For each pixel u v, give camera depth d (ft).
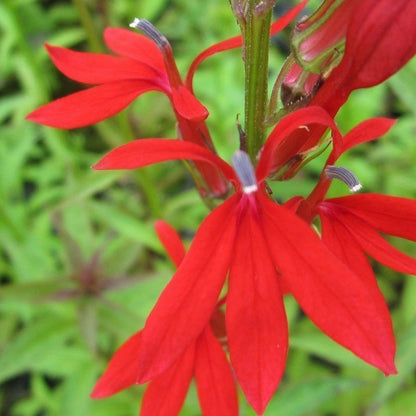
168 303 0.20
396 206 0.23
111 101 0.27
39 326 0.47
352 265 0.22
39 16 0.94
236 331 0.20
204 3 0.80
